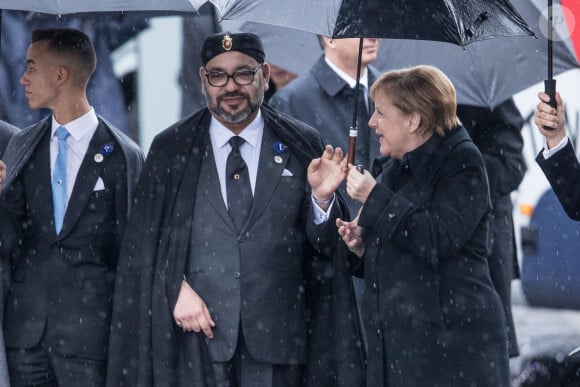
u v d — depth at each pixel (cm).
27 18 2330
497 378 1972
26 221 2170
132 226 2103
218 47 2058
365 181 1984
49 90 2173
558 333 3038
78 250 2158
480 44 2317
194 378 2072
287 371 2094
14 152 2180
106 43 3030
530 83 2300
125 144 2191
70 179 2173
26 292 2158
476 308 1970
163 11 2239
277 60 2658
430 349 1967
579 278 3300
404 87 1983
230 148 2095
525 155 3378
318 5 1931
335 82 2361
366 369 2103
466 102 2319
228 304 2064
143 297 2083
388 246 1994
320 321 2112
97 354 2158
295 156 2109
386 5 1919
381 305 1997
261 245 2073
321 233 2067
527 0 2152
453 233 1947
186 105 3083
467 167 1970
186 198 2084
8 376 2150
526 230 3344
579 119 3350
